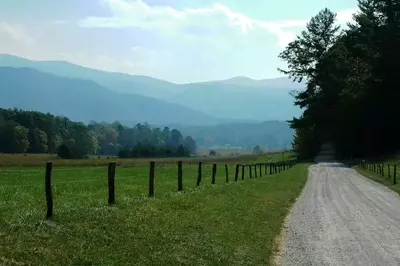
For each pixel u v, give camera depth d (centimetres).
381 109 10488
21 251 1043
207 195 2466
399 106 10388
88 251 1171
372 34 10350
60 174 4697
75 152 15525
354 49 11225
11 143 17100
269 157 12775
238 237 1694
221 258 1380
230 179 4169
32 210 1493
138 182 3503
